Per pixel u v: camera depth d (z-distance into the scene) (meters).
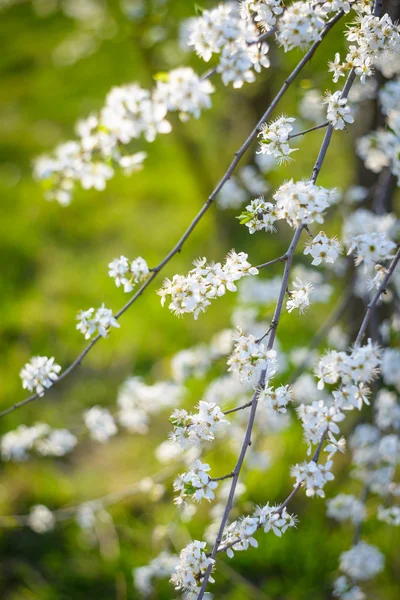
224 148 6.91
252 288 4.16
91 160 2.64
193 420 1.77
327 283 4.68
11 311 6.20
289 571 3.70
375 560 3.03
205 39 1.98
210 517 3.99
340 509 3.27
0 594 3.66
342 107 1.86
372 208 3.81
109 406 5.26
